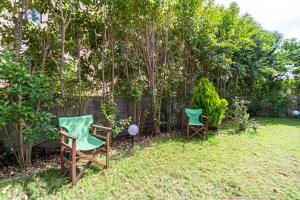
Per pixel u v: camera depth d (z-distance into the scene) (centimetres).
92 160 279
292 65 881
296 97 880
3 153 316
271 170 302
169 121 539
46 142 372
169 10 459
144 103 512
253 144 427
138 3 393
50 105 316
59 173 277
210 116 498
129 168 297
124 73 460
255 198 231
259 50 775
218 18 559
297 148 405
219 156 353
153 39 467
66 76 341
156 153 363
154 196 230
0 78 247
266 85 870
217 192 241
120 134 470
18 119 263
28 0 308
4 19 305
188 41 528
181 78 542
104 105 400
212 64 590
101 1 365
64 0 331
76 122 309
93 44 415
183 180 267
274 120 752
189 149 387
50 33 336
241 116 555
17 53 286
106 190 239
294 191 246
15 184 241
